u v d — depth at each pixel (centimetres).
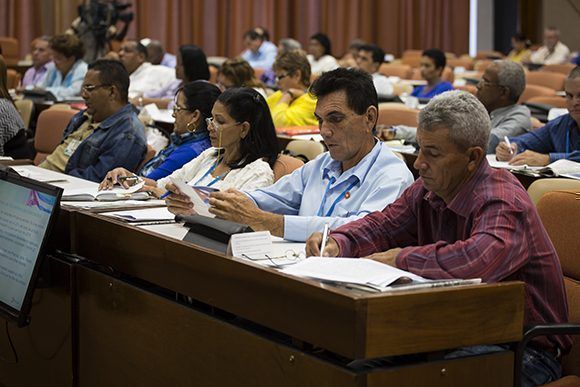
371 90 261
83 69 743
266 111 311
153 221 250
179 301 218
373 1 1427
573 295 231
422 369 174
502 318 180
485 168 208
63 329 259
